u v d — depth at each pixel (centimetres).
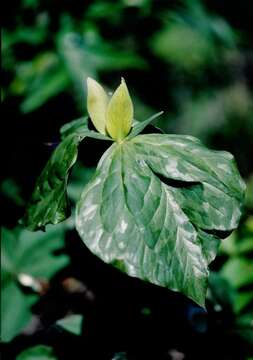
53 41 83
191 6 97
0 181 73
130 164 40
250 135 185
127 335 56
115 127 42
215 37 105
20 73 79
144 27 98
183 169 40
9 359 61
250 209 105
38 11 83
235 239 71
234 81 187
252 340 59
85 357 55
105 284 60
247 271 68
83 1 86
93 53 85
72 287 64
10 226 71
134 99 133
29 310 65
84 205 39
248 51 185
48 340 59
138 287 58
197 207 39
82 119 50
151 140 42
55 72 80
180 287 37
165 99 150
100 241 38
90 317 58
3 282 66
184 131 165
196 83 168
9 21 81
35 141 72
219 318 60
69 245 64
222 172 41
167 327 57
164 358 55
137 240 38
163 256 38
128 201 39
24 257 67
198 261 38
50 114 79
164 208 39
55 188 43
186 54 150
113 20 92
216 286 63
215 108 179
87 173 79
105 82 119
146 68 88
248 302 63
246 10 146
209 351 57
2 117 74
